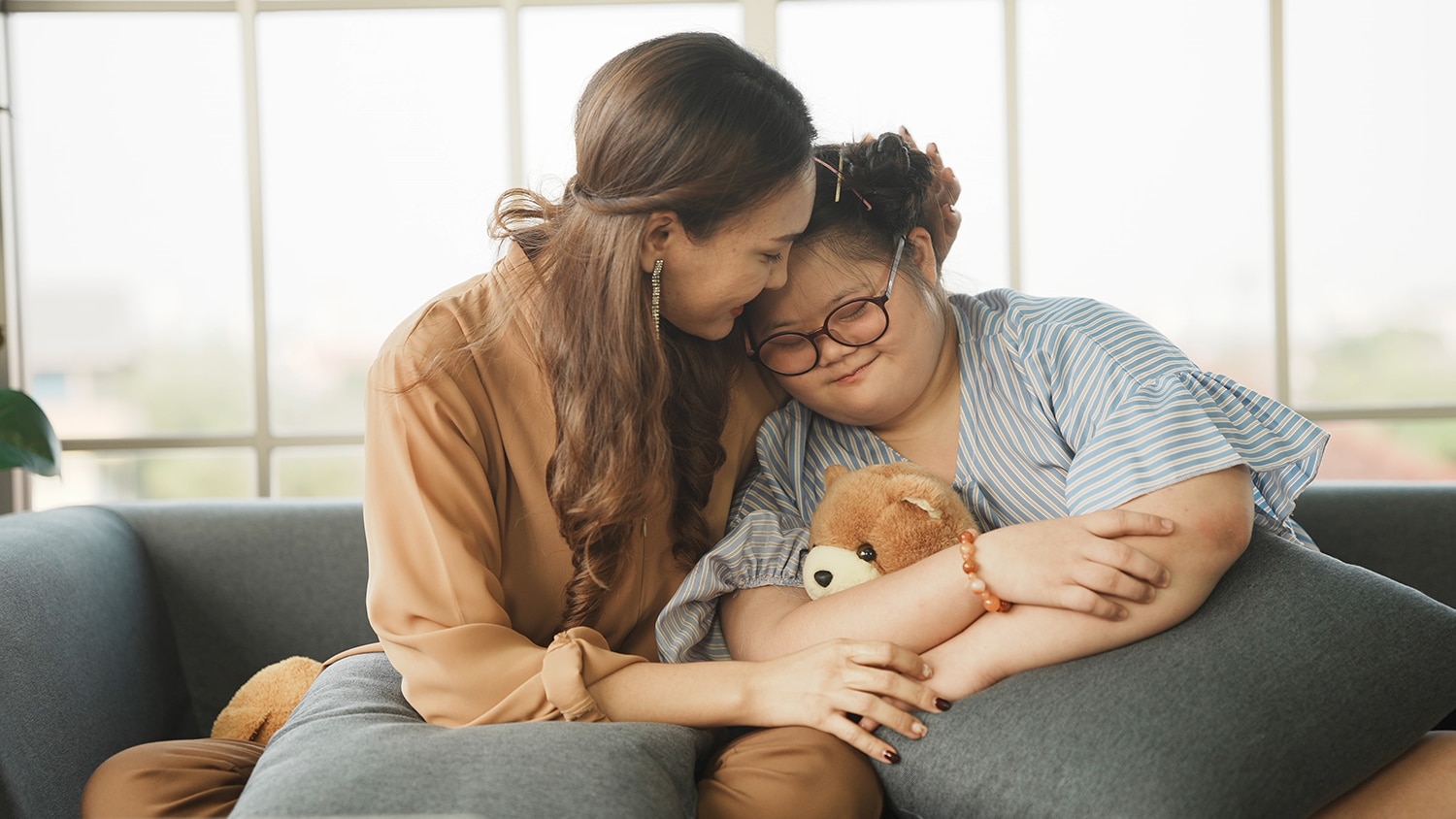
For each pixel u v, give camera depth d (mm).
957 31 1980
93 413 2047
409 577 1062
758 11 1973
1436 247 1978
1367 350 1999
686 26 1994
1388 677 976
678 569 1238
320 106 2014
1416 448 1998
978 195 1993
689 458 1204
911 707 1021
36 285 2031
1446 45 1955
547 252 1134
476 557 1073
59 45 2010
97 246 2027
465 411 1109
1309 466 1123
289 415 2049
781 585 1189
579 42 2000
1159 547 1009
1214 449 1055
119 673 1479
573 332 1085
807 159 1086
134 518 1697
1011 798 926
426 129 2021
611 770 872
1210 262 1989
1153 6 1973
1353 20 1960
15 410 1681
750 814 946
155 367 2045
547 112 2008
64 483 2043
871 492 1146
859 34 1986
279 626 1669
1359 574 1057
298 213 2021
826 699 1012
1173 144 1982
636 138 1031
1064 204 1994
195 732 1645
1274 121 1964
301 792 855
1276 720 927
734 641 1181
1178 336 2002
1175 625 1013
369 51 2012
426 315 1155
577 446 1091
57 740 1283
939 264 1360
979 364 1271
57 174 2020
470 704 1019
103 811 1109
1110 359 1175
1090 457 1100
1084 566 994
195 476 2051
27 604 1311
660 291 1100
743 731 1173
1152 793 881
